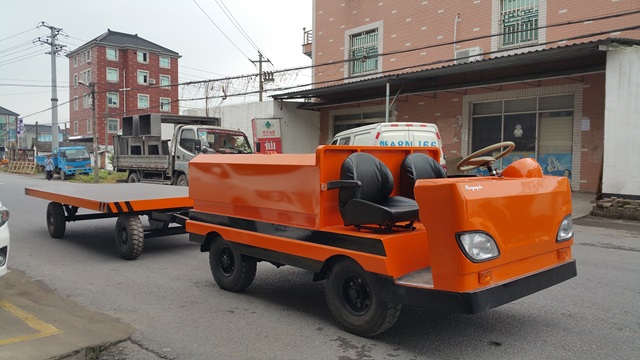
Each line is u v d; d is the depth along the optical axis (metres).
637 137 11.75
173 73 67.69
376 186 4.76
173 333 4.69
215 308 5.43
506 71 15.88
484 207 3.72
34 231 10.63
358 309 4.50
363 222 4.42
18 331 4.62
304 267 4.84
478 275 3.69
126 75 63.69
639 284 6.20
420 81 17.50
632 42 11.66
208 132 16.75
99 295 5.96
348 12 22.67
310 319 5.04
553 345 4.29
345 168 4.60
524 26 16.72
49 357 3.96
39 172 42.97
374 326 4.30
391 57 20.84
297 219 4.92
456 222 3.61
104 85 62.53
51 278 6.78
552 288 6.01
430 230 3.79
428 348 4.24
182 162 16.86
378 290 4.23
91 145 51.66
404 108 19.94
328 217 4.73
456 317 5.02
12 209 14.32
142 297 5.87
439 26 19.03
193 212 6.30
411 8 20.03
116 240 8.15
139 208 7.82
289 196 4.96
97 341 4.38
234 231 5.65
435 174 5.37
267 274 6.89
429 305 3.83
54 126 39.78
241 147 17.34
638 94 11.66
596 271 6.87
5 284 6.45
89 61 62.94
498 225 3.82
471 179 4.13
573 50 12.28
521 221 4.00
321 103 22.11
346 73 22.81
